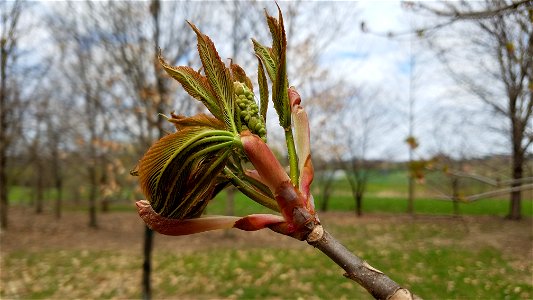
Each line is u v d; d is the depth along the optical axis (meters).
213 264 10.67
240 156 1.13
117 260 11.34
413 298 0.85
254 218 1.03
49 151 17.00
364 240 13.85
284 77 1.12
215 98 1.12
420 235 14.39
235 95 1.09
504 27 3.93
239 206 20.41
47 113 15.57
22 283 9.31
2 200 15.91
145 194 1.05
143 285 7.42
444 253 11.58
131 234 15.66
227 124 1.06
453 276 9.53
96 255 12.02
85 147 12.45
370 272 0.89
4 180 15.79
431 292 8.51
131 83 8.28
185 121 1.13
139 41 8.00
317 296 8.22
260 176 1.09
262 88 1.17
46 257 11.77
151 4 7.43
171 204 1.05
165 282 9.27
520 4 2.59
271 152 1.01
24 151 18.08
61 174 19.67
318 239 0.96
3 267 10.66
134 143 8.88
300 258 11.14
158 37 7.40
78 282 9.35
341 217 19.61
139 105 8.44
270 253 11.84
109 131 9.73
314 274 9.63
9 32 10.01
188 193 1.05
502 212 19.00
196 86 1.14
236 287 8.84
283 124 1.12
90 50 9.45
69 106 15.83
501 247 12.19
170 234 1.08
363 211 21.95
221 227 1.07
